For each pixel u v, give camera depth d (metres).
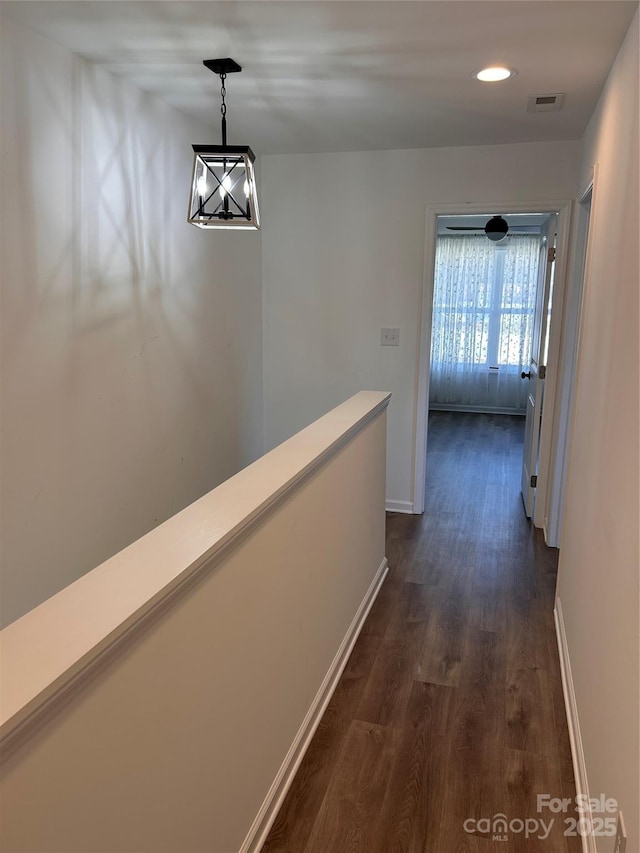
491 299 7.87
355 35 2.18
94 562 2.71
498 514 4.56
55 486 2.43
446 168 4.00
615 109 2.27
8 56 2.05
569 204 3.81
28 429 2.26
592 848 1.77
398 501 4.60
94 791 1.06
